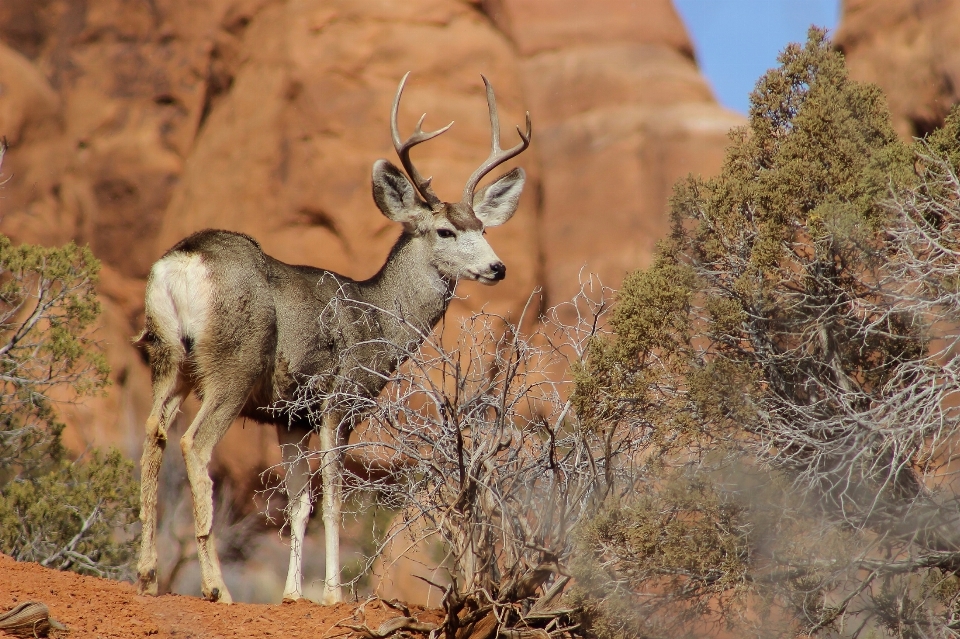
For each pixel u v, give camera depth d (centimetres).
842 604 1502
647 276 1669
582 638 1477
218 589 1647
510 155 2308
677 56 6469
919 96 4619
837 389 1611
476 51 5078
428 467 1581
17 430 2483
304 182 4816
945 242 1625
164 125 5416
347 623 1538
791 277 1695
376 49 4981
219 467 4353
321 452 1706
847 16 5059
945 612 1552
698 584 1508
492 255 2164
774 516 1516
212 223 4972
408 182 2184
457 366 1527
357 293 2070
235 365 1750
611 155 5741
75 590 1539
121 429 4362
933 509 1544
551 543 1521
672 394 1638
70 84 5556
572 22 6569
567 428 1750
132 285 5203
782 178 1708
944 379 1497
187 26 5506
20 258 2508
